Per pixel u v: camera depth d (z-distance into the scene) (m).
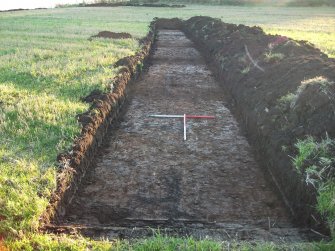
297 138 6.56
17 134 7.25
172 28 29.69
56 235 4.75
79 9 48.50
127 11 43.84
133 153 7.84
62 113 8.29
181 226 5.40
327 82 7.09
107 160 7.54
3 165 6.04
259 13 41.06
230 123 9.45
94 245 4.45
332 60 9.38
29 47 16.36
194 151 7.96
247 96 9.64
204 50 17.92
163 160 7.57
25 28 23.95
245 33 15.30
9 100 8.80
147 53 16.92
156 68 14.98
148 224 5.54
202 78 13.54
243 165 7.41
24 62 13.13
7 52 15.22
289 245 4.44
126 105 10.70
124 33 20.58
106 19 32.19
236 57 12.75
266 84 9.41
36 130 7.42
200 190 6.56
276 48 11.86
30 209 5.02
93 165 7.33
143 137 8.61
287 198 6.02
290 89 8.22
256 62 11.27
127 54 14.84
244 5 59.25
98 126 8.20
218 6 56.28
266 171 7.02
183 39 23.12
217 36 17.59
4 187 5.39
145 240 4.51
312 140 6.20
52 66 12.48
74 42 18.05
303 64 9.27
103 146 8.16
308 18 34.22
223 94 11.73
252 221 5.71
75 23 28.11
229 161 7.56
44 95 9.44
